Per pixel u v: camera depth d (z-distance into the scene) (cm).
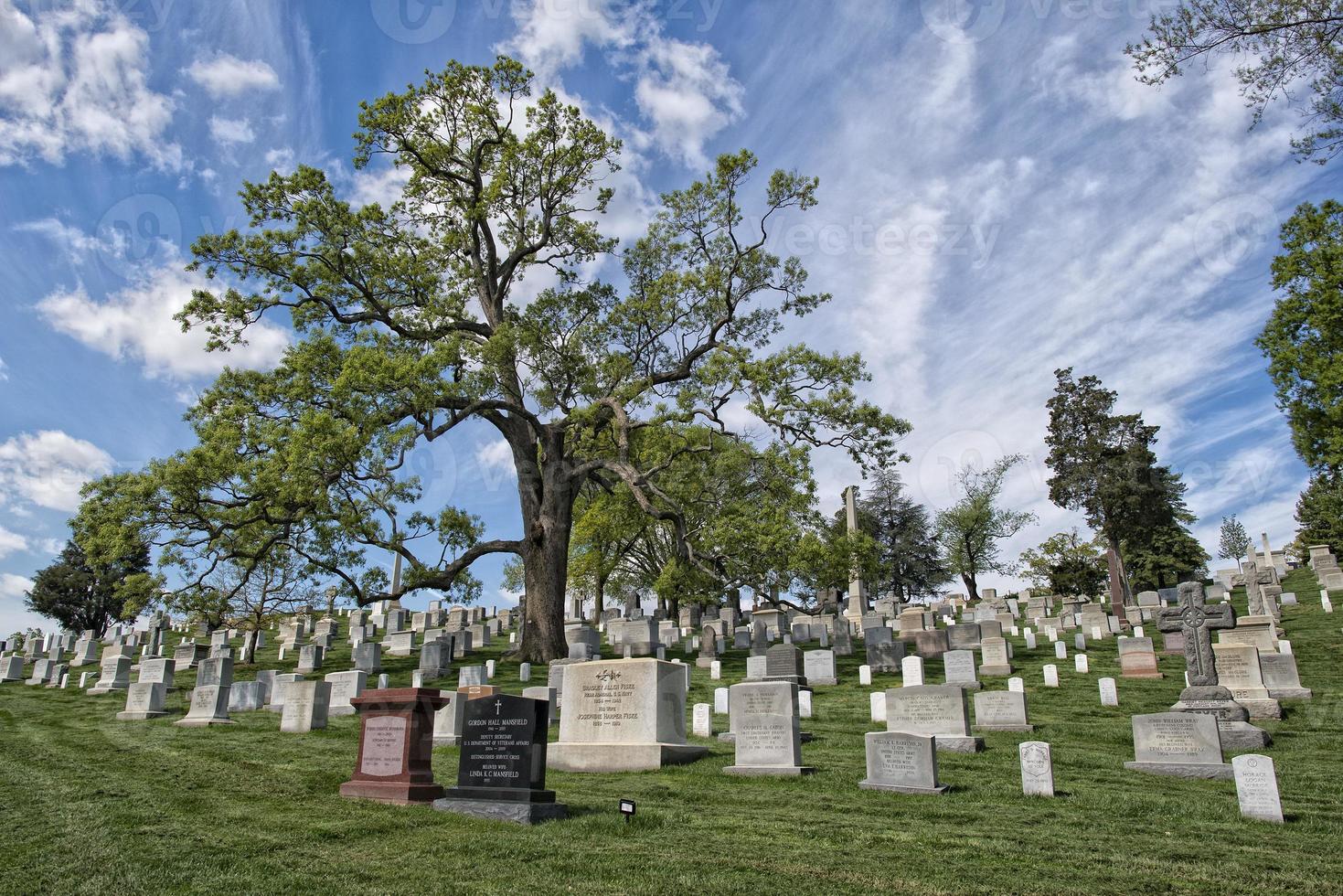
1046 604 4309
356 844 812
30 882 677
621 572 5553
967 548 6738
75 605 6362
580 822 910
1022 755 1123
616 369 3447
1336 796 1112
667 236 3512
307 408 2695
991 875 736
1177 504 6475
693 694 2348
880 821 952
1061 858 796
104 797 1002
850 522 4772
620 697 1427
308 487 2589
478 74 3275
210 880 692
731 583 3028
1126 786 1177
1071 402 5691
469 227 3478
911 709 1554
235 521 2723
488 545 3123
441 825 891
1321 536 6175
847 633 3197
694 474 3541
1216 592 4291
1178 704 1664
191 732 1708
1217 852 821
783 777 1223
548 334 3562
